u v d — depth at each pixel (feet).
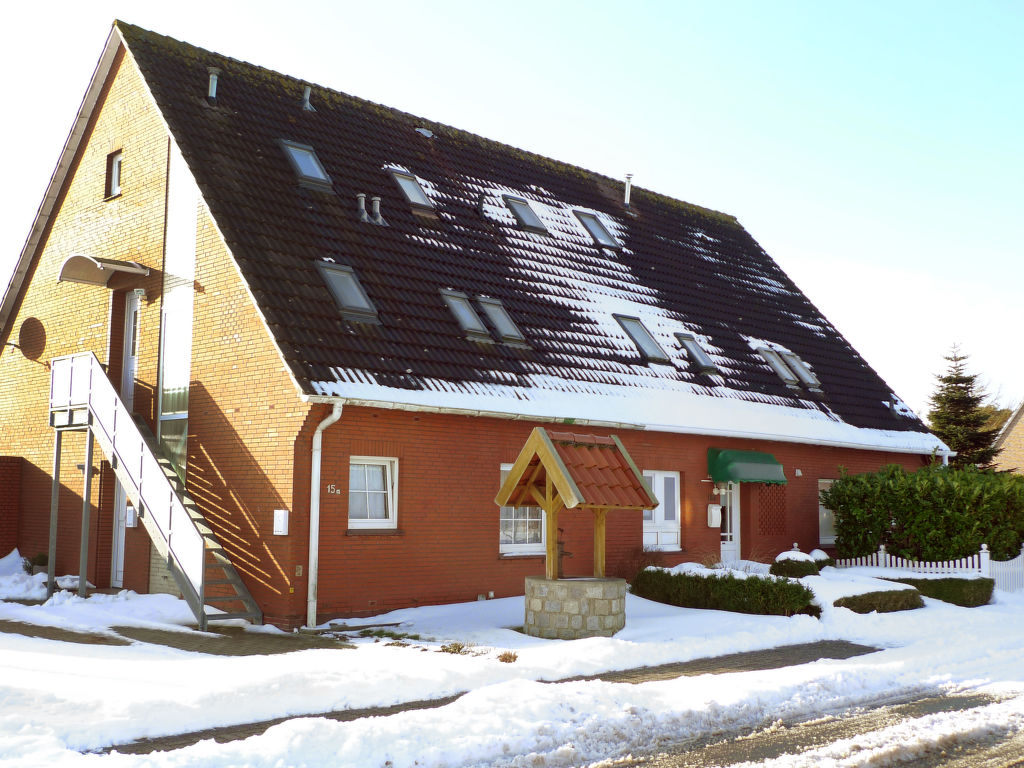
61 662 34.73
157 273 56.44
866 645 43.37
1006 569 63.57
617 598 44.14
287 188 55.77
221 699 28.76
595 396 58.39
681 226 88.48
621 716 27.20
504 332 57.72
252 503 48.16
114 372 59.47
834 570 63.31
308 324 48.24
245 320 49.78
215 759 22.22
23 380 67.92
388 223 59.31
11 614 47.80
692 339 72.23
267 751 22.82
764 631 44.32
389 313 52.75
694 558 65.72
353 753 23.03
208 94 58.49
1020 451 139.03
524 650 38.70
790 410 73.15
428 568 50.83
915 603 54.39
